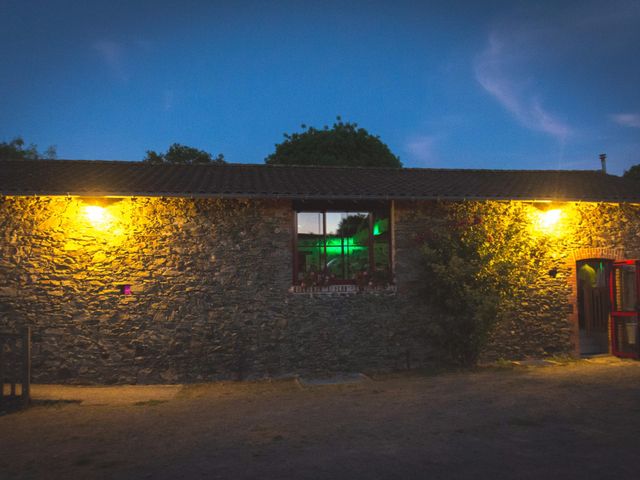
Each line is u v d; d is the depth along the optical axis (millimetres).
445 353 10102
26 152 27078
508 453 4500
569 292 10617
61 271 9062
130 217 9297
